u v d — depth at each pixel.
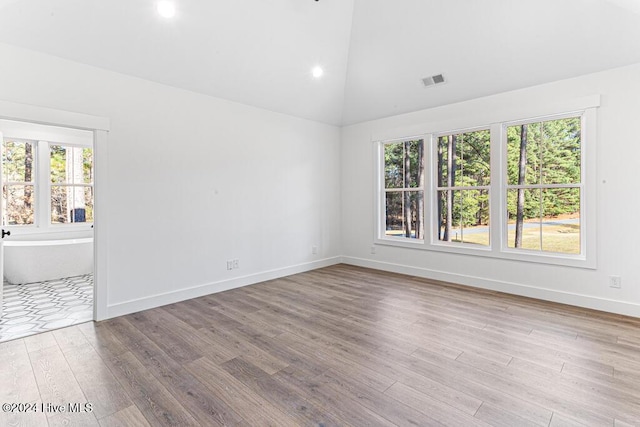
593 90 3.41
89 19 2.88
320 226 5.67
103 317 3.29
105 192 3.29
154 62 3.45
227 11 3.33
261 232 4.76
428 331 2.97
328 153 5.79
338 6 3.84
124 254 3.45
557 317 3.27
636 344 2.66
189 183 3.95
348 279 4.88
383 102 5.01
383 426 1.75
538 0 3.09
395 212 5.38
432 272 4.85
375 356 2.52
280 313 3.47
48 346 2.71
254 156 4.64
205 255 4.13
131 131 3.47
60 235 5.61
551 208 3.83
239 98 4.36
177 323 3.20
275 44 3.90
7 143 5.14
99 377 2.24
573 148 3.66
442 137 4.74
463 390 2.06
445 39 3.77
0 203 3.33
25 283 4.74
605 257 3.40
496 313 3.40
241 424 1.77
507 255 4.09
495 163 4.16
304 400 1.98
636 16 2.86
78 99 3.12
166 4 3.03
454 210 4.66
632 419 1.77
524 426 1.73
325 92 5.00
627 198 3.26
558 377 2.20
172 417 1.83
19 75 2.80
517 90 3.92
